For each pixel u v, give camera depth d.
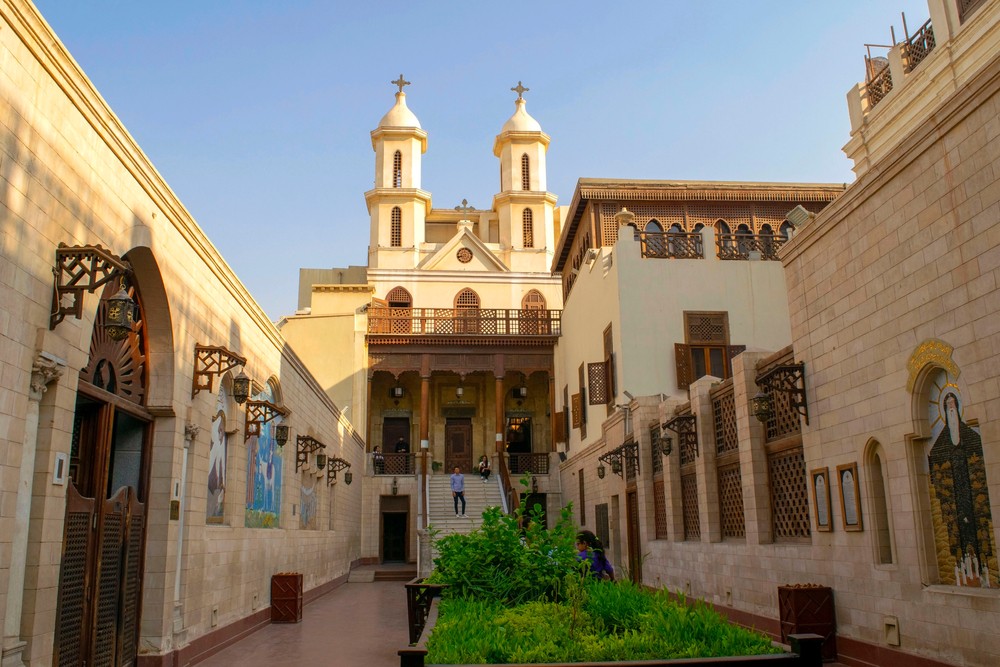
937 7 13.66
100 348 7.96
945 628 7.49
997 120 6.85
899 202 8.26
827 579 9.62
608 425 20.58
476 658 5.62
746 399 11.88
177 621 9.47
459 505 27.09
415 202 37.69
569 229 27.67
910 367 8.05
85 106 6.95
